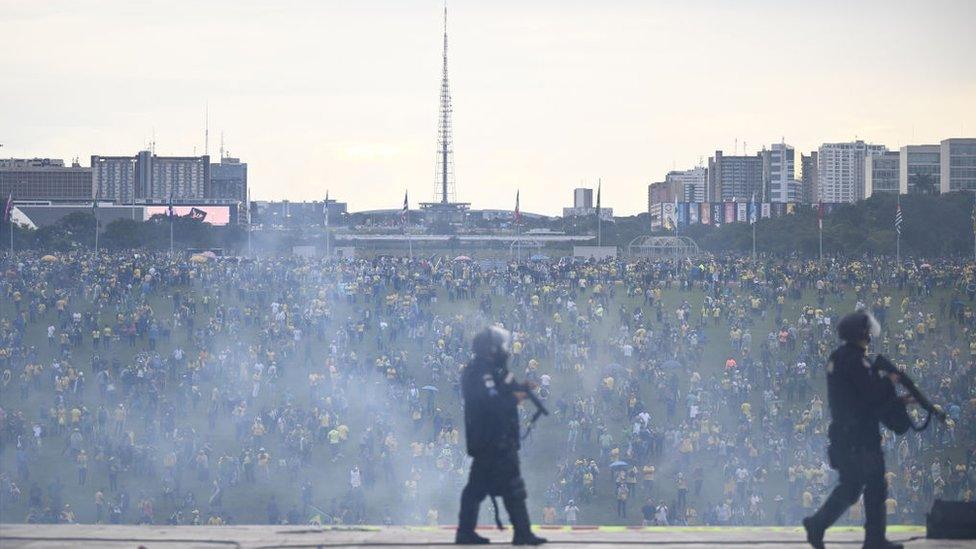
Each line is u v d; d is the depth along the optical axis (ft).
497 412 121.80
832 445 120.88
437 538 127.65
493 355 124.47
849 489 119.24
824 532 125.29
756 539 125.39
